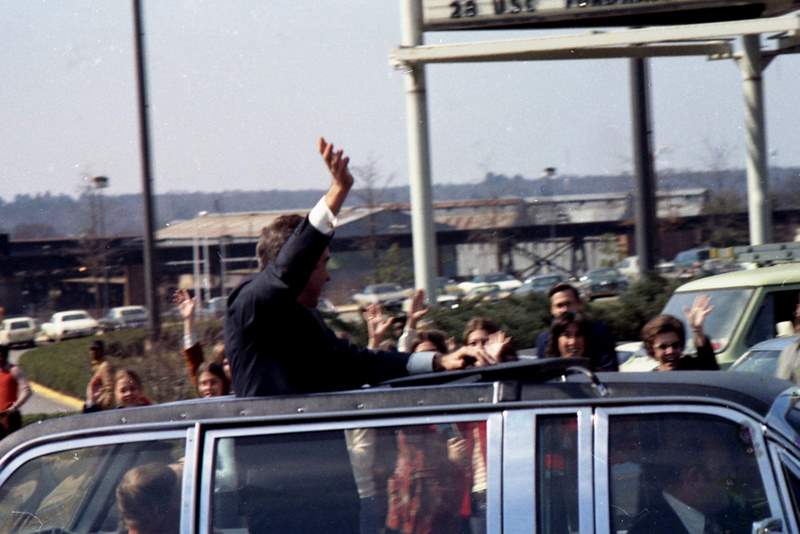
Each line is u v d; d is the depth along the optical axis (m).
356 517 5.06
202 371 10.90
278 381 5.52
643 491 4.93
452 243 110.88
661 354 9.57
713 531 4.88
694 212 90.44
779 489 4.83
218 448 5.17
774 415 4.94
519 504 4.90
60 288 117.88
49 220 121.88
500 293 50.84
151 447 5.25
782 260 18.34
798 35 26.62
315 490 5.09
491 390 5.12
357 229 106.25
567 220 110.31
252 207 94.25
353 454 5.11
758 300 15.82
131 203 108.56
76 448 5.32
